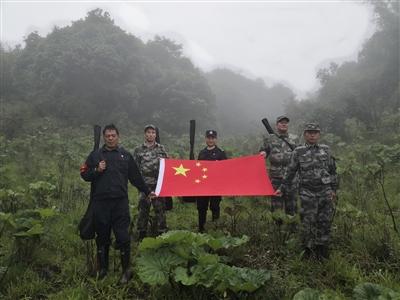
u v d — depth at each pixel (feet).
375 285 12.12
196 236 14.89
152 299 13.82
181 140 75.20
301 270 15.65
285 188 19.94
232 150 48.52
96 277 14.71
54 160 45.52
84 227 15.23
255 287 12.67
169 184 19.48
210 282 12.67
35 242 16.55
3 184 30.48
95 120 126.21
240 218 22.71
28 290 14.26
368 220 21.38
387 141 53.21
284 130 21.20
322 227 16.52
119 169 15.44
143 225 19.83
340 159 38.60
